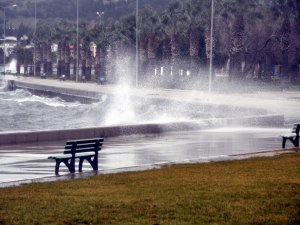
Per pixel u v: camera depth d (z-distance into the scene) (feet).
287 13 447.83
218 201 68.85
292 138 129.18
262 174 87.66
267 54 436.35
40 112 328.49
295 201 68.59
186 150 124.36
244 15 437.99
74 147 92.99
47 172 95.25
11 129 252.62
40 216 62.34
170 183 80.59
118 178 85.30
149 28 505.66
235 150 124.98
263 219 60.64
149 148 127.13
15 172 95.40
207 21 421.18
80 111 320.50
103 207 66.28
